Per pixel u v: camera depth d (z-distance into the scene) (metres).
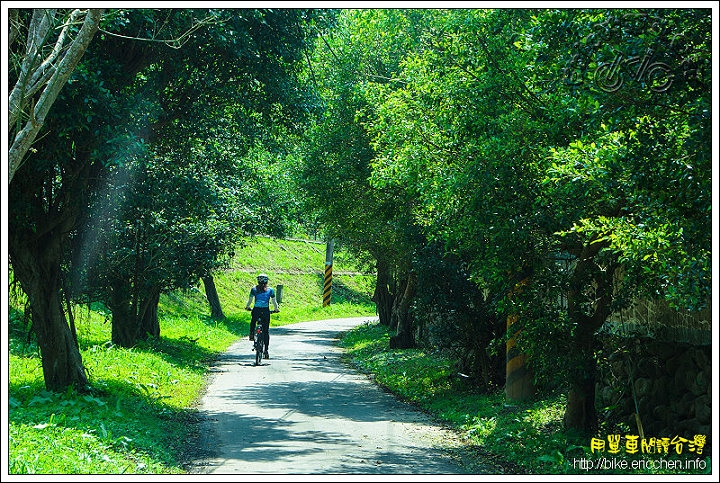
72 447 7.34
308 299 49.50
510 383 11.24
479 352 12.83
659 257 5.80
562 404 10.39
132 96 10.08
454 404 11.88
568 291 8.63
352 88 17.64
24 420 8.40
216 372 16.42
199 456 7.92
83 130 9.87
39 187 10.46
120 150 9.41
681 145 5.50
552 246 8.55
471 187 8.38
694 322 7.93
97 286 16.88
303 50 11.65
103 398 10.69
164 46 10.41
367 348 22.97
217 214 17.39
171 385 13.30
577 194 7.24
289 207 24.52
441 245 12.63
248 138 12.48
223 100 11.68
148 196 11.79
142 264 17.39
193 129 11.67
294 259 55.22
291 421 10.34
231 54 10.79
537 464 7.85
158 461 7.42
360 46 17.94
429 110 9.84
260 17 10.48
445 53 9.35
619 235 6.04
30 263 10.66
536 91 8.23
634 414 9.23
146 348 17.80
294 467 7.43
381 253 22.89
